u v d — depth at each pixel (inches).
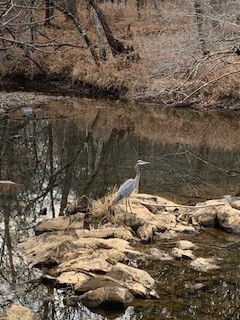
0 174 442.9
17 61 872.9
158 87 762.8
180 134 635.5
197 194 405.1
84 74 850.8
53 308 227.0
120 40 853.8
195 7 641.0
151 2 1115.9
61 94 824.9
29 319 212.7
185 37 711.7
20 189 405.4
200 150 561.9
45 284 247.4
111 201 344.8
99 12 845.8
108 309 228.4
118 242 292.8
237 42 569.6
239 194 408.2
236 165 502.6
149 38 871.1
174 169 480.1
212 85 764.6
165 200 363.3
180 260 280.1
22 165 473.7
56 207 363.3
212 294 244.7
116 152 541.0
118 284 240.5
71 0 908.6
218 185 434.0
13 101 746.2
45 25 971.3
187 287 250.5
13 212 352.2
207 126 683.4
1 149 526.0
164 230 320.5
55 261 267.3
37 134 595.8
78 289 237.5
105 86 831.1
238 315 227.8
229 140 612.7
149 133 637.3
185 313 226.7
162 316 223.6
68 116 694.5
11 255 278.1
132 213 324.5
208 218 335.0
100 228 313.1
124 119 701.3
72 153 528.1
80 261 261.4
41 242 291.4
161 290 246.1
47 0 836.0
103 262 260.5
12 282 248.8
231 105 763.4
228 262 281.4
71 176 447.5
